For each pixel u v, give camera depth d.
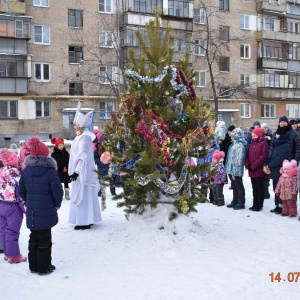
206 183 7.09
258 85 37.56
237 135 9.36
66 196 11.27
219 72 35.72
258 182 9.05
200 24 34.75
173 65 6.75
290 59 38.59
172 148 6.54
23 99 29.58
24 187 5.39
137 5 31.91
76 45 31.14
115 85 29.30
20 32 28.81
